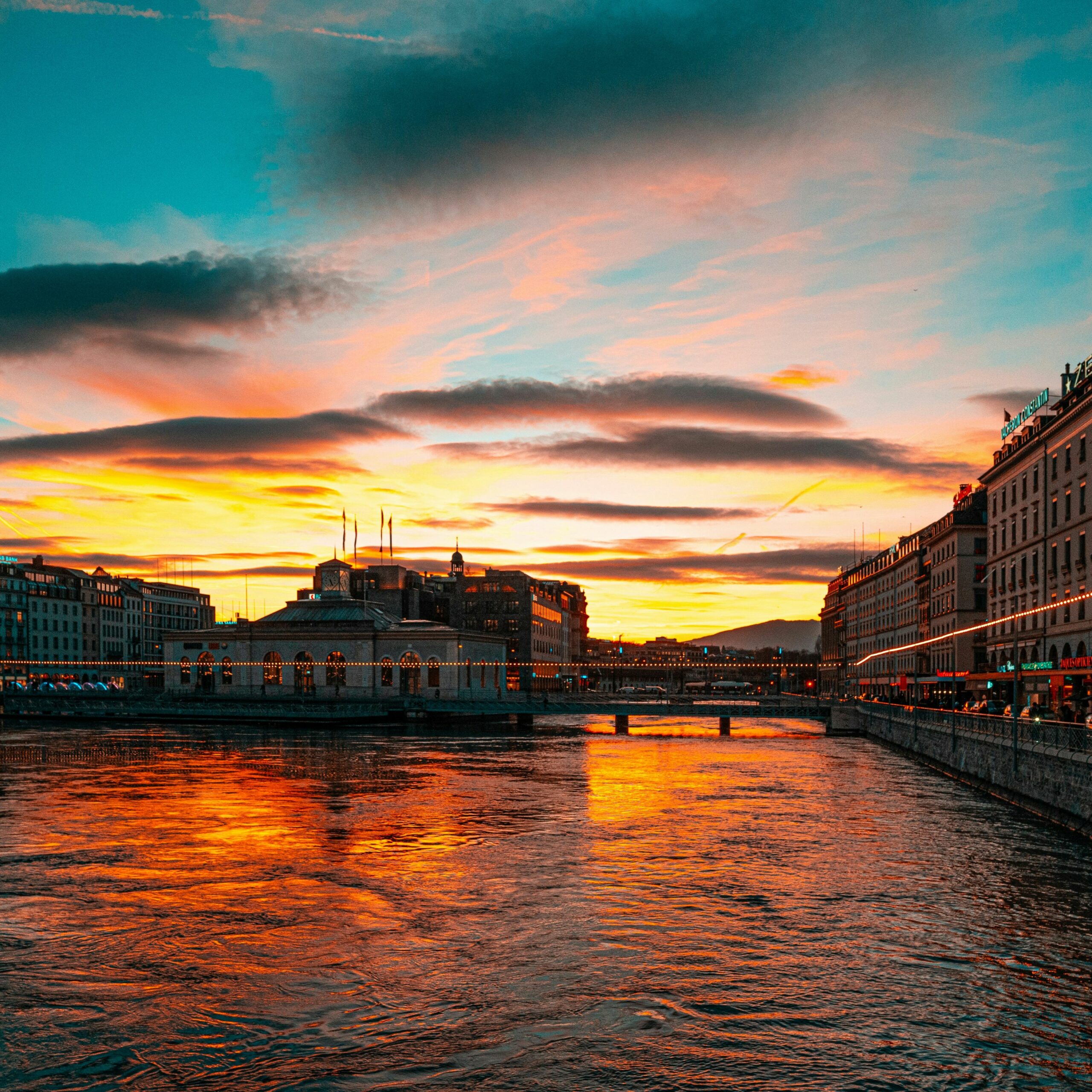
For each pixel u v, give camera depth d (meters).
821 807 51.28
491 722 146.75
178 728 121.00
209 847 39.66
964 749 62.28
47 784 60.94
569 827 44.72
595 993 22.81
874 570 187.38
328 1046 19.95
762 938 26.91
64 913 29.47
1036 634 86.44
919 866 35.84
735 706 125.94
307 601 161.38
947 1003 22.25
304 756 82.19
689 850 39.06
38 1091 18.02
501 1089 18.09
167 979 23.80
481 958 25.23
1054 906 30.17
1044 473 85.81
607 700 180.50
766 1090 18.06
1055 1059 19.42
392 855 38.09
